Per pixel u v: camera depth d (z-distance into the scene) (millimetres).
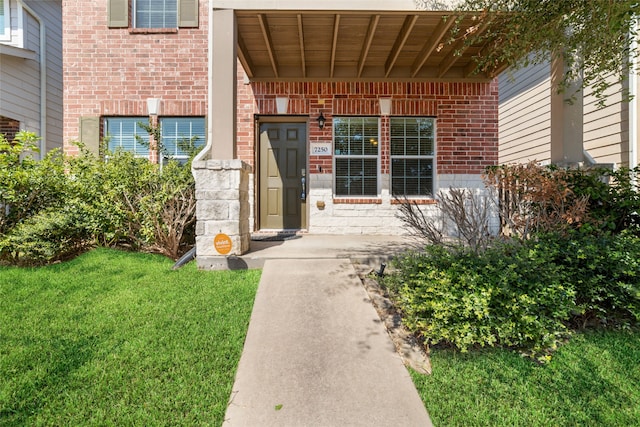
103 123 6395
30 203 4719
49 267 4102
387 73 5902
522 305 2451
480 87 6285
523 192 3742
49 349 2324
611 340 2551
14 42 6996
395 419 1800
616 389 2045
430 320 2475
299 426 1750
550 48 3873
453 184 6211
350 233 6141
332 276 3549
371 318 2793
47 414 1766
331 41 5152
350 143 6297
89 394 1908
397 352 2387
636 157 5609
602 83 4105
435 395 1982
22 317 2807
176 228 4738
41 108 7527
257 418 1793
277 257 4020
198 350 2354
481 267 2764
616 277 2719
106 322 2732
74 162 5281
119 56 6312
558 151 4633
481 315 2361
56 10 8023
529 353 2393
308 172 6211
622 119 5789
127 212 4793
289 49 5398
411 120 6344
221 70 4090
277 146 6340
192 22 6316
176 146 6426
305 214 6355
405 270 3086
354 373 2152
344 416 1816
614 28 3127
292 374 2135
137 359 2234
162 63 6340
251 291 3348
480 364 2273
